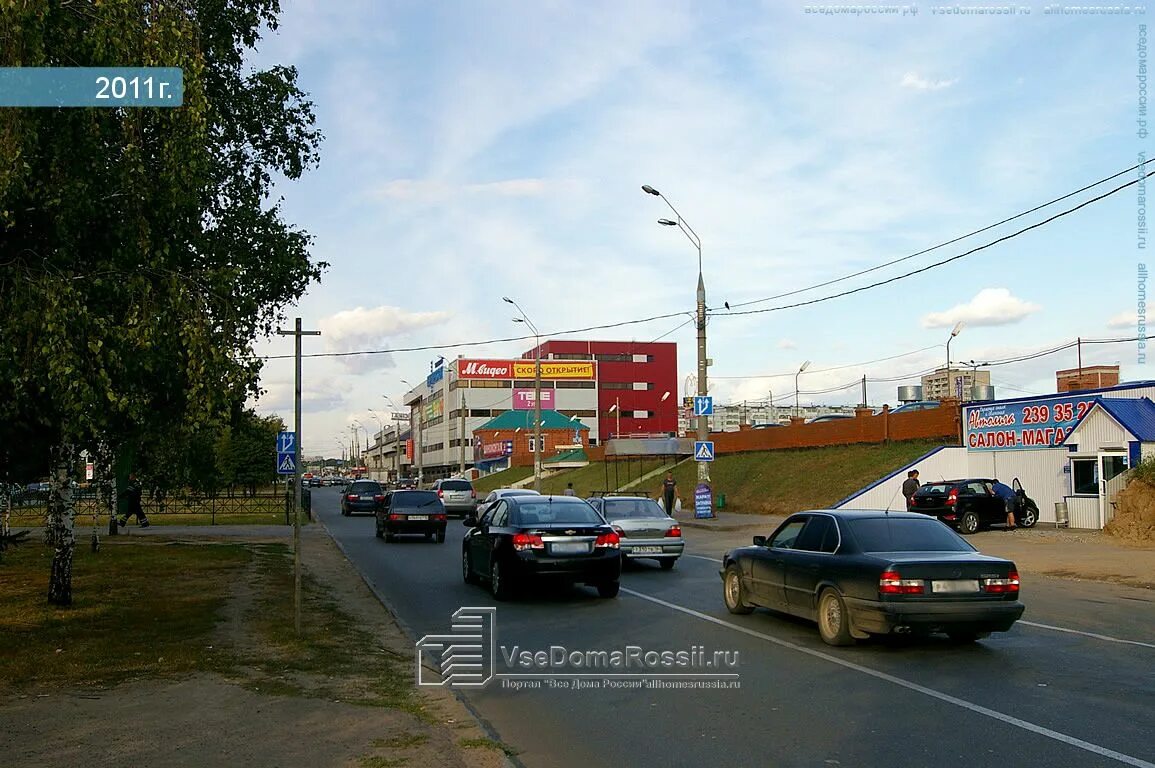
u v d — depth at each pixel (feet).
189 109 26.78
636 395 396.78
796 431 149.89
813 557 35.65
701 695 26.78
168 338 26.68
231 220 44.04
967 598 31.60
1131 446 88.17
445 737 21.68
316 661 30.68
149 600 45.29
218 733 21.77
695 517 115.55
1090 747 21.27
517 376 373.20
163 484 87.30
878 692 26.84
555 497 51.70
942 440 118.42
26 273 25.66
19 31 23.75
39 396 28.27
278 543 86.22
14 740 21.08
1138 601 46.85
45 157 26.04
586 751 21.47
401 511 90.58
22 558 66.85
